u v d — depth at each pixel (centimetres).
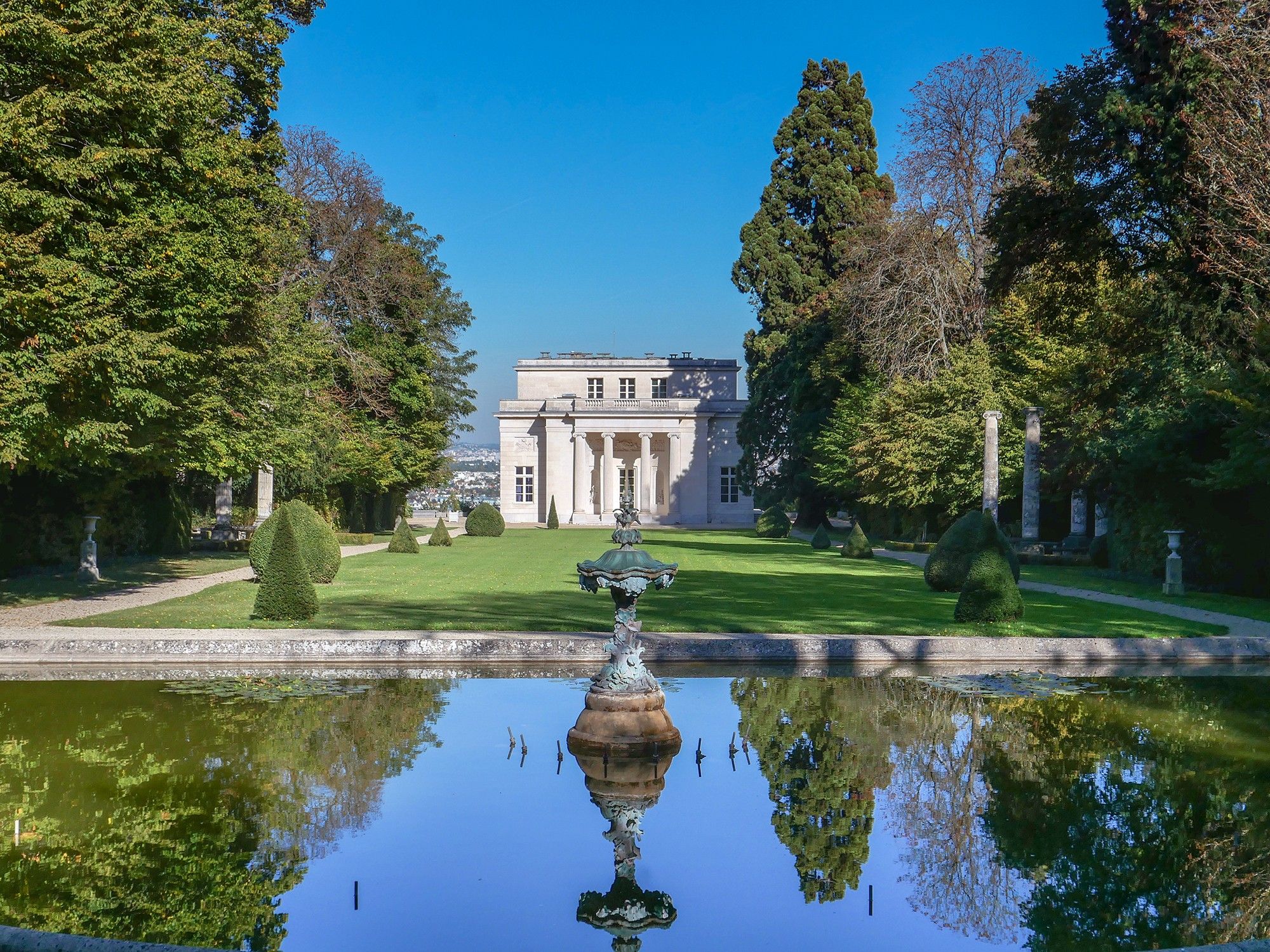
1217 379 2558
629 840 833
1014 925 682
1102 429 3428
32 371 1658
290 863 775
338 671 1562
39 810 884
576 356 8962
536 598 2417
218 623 1892
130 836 823
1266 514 2581
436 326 6284
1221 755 1095
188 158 2039
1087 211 2398
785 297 6562
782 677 1536
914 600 2411
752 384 6881
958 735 1171
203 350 2338
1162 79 2088
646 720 1124
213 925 664
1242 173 1941
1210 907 714
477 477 18862
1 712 1257
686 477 8012
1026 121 4219
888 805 927
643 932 664
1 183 1625
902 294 4497
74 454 2117
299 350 3406
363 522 5862
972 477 4128
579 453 7938
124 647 1627
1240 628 1956
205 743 1109
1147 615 2155
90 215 1805
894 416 4384
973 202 4425
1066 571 3384
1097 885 754
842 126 6562
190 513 4209
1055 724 1230
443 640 1648
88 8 1773
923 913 700
